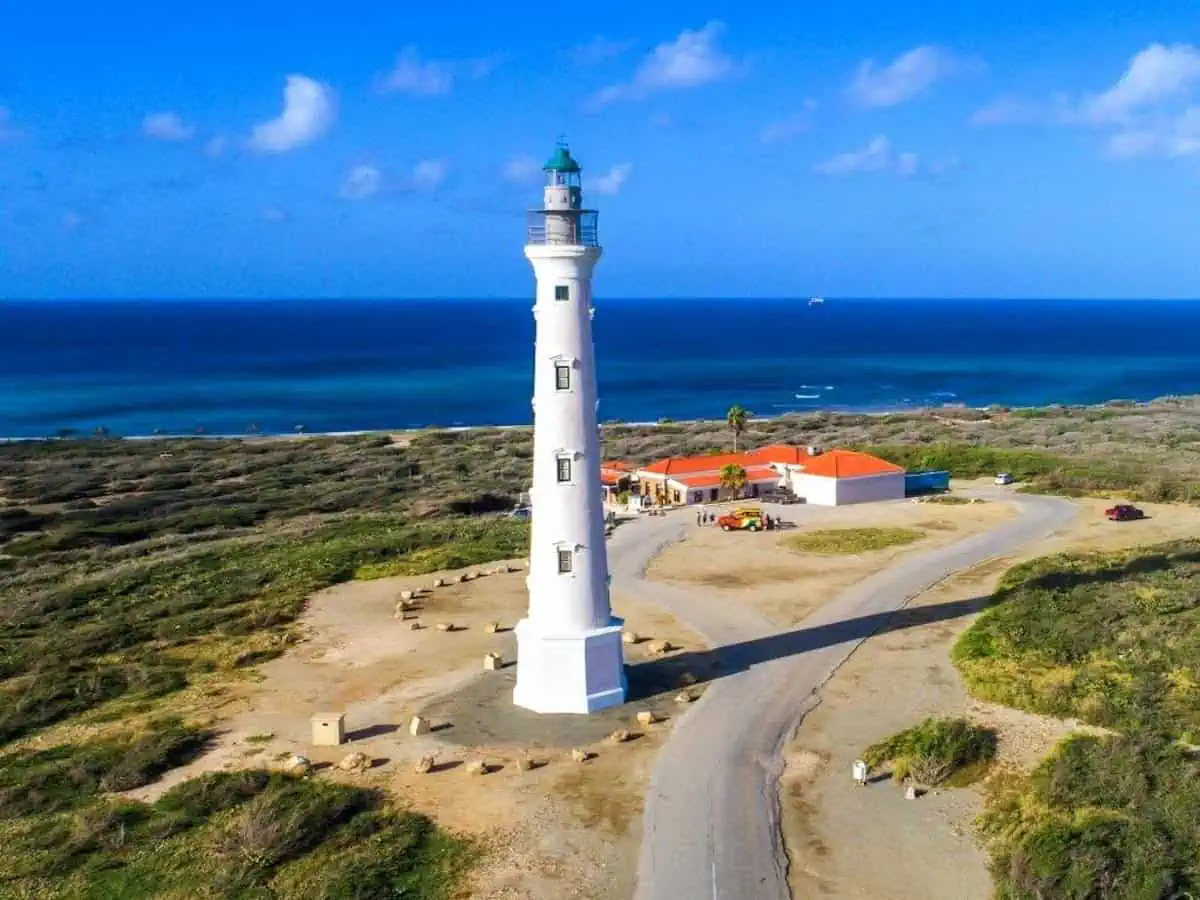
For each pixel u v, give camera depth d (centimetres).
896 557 5159
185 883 2264
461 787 2717
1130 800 2434
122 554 6078
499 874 2295
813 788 2678
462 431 11844
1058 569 4694
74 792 2722
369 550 5450
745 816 2534
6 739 3131
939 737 2836
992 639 3734
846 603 4381
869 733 3011
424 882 2269
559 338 3064
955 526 5853
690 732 3048
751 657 3712
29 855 2391
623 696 3300
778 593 4569
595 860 2352
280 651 3884
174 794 2656
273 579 4947
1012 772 2697
